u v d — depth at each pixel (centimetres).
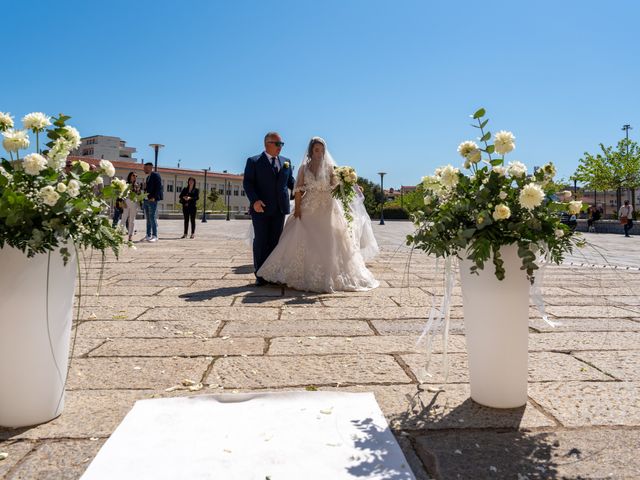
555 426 235
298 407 253
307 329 416
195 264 868
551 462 203
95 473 192
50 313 232
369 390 281
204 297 558
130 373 306
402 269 845
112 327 417
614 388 283
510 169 242
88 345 364
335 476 191
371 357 340
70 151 241
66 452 210
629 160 3466
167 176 8519
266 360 332
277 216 664
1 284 222
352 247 638
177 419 238
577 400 265
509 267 244
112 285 638
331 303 529
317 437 221
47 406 236
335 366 321
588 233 2758
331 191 621
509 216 232
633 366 323
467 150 254
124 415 246
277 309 496
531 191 222
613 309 509
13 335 225
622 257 1136
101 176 250
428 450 212
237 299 548
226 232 1947
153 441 217
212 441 218
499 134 246
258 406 253
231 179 9344
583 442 219
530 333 409
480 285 251
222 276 724
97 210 238
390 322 444
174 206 6688
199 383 289
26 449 212
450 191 256
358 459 203
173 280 684
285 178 654
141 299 543
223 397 262
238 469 195
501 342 250
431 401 265
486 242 229
